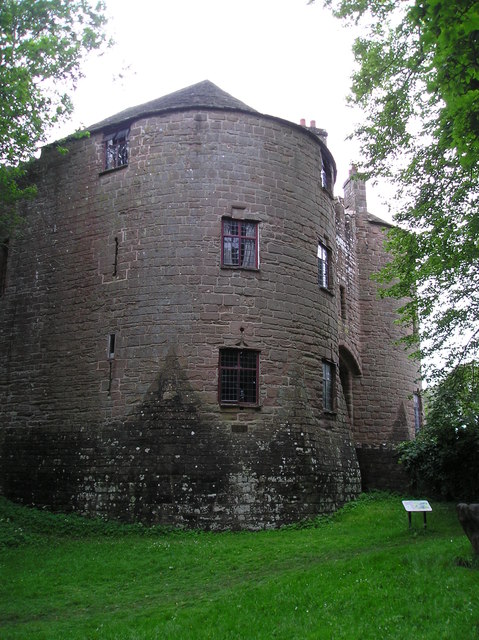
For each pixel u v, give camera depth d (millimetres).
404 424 26219
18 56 17344
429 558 10383
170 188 18422
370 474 25000
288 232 19016
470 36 6816
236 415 16922
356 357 25688
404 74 16188
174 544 14133
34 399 19453
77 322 19125
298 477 17062
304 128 20156
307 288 19156
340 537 14352
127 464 16609
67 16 18391
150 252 18109
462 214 15828
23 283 20828
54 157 21156
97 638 8516
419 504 13992
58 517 16688
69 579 11719
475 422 17891
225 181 18484
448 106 7195
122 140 19844
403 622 8109
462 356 16969
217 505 15922
